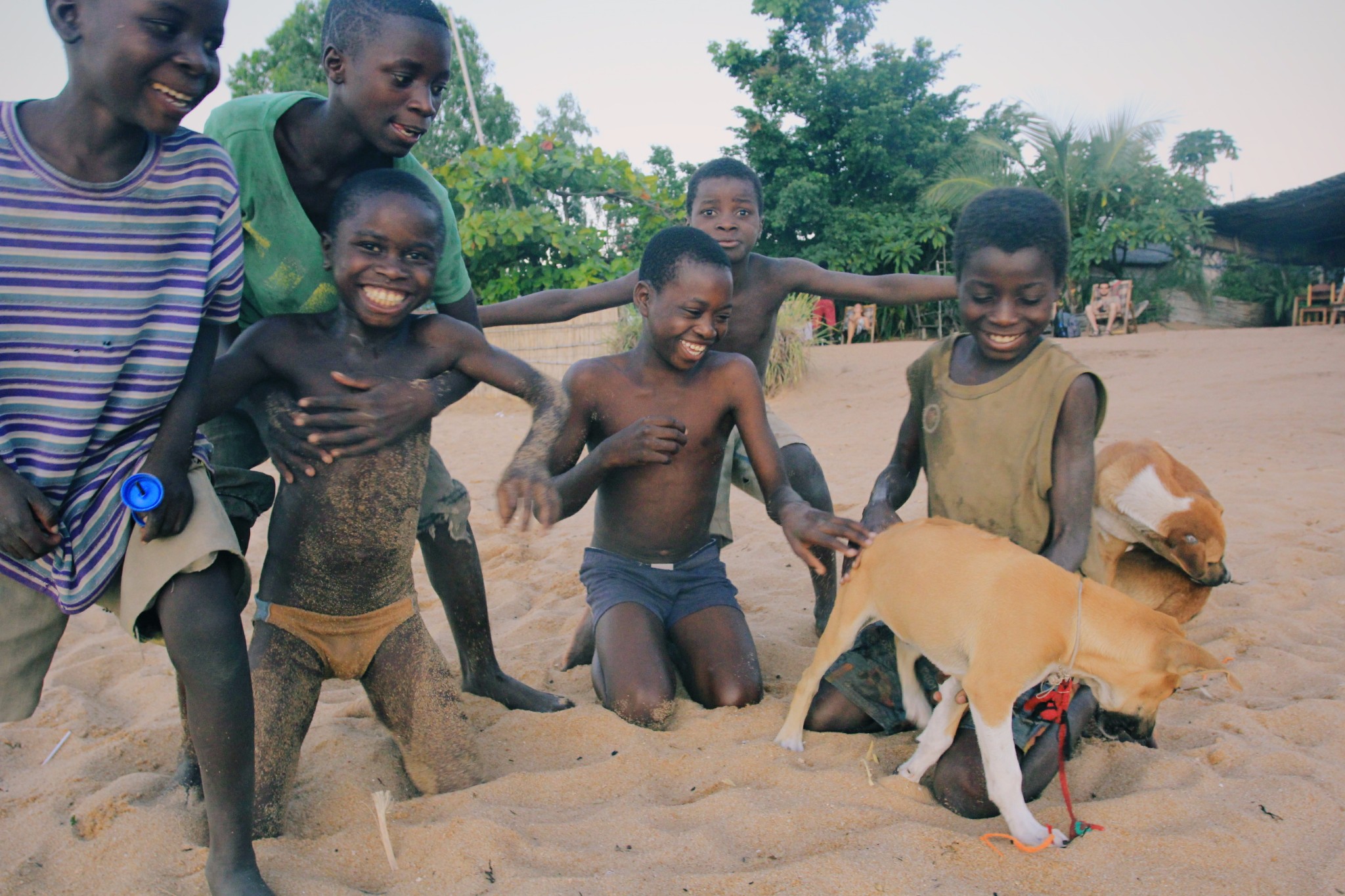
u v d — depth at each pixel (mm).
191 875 2355
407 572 2887
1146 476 3535
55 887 2365
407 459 2766
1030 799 2695
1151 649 2553
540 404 2932
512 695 3510
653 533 3662
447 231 3354
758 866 2377
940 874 2305
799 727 3051
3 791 2953
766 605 4730
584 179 17234
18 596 2342
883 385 13016
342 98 2939
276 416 2732
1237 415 9055
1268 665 3602
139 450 2324
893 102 26266
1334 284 25703
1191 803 2539
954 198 24281
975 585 2611
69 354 2227
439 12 2979
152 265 2303
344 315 2820
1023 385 3049
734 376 3631
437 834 2453
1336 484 6398
